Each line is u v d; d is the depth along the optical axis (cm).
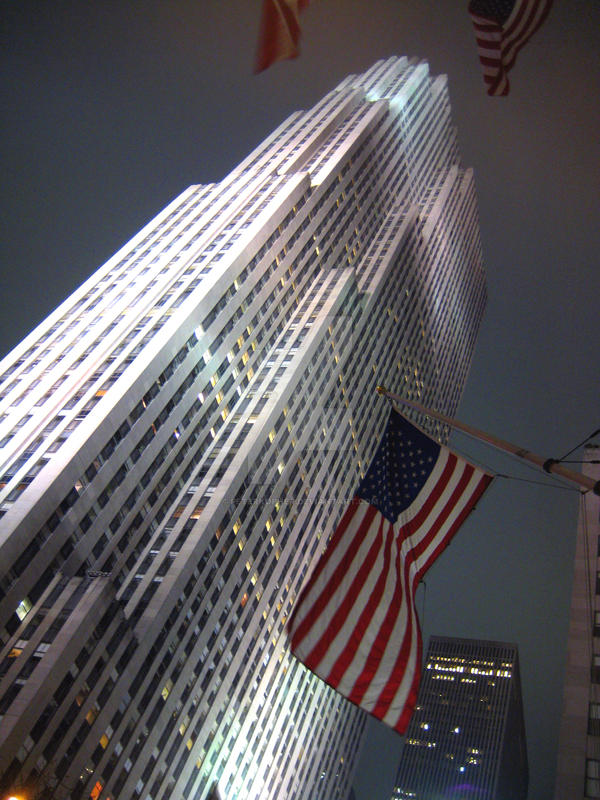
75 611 6575
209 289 9544
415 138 19188
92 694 6525
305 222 12631
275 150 14938
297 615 2570
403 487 3019
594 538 6869
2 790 5541
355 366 12744
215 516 8412
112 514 7612
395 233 15662
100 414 7625
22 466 7294
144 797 7212
